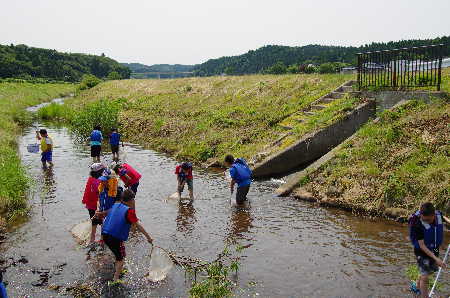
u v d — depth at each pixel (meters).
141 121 22.73
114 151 16.19
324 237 8.02
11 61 111.75
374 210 9.04
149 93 31.34
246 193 10.09
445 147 9.73
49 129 24.67
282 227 8.61
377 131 11.67
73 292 6.07
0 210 9.31
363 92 15.05
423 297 5.36
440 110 11.53
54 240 7.98
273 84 22.00
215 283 6.14
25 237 8.12
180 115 22.28
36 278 6.48
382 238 7.88
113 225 6.23
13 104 35.06
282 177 12.80
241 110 19.58
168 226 8.79
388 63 14.31
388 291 5.97
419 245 5.24
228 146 15.77
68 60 156.38
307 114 16.14
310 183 10.77
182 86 30.06
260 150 14.23
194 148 16.48
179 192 10.57
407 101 12.97
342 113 14.21
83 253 7.42
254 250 7.52
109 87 42.78
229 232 8.41
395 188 9.02
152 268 6.57
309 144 13.46
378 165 10.21
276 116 17.22
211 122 18.97
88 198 8.05
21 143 19.38
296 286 6.20
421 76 14.24
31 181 11.27
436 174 8.80
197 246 7.75
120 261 6.35
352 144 11.66
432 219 5.20
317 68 43.72
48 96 53.69
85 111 23.00
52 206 10.05
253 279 6.43
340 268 6.73
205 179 12.84
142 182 12.48
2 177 10.24
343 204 9.57
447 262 6.70
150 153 17.44
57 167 14.39
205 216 9.40
